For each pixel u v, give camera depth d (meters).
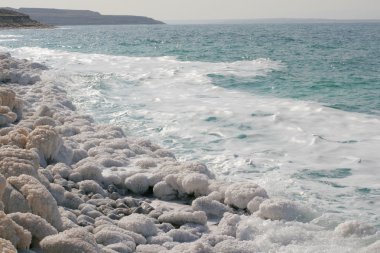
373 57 33.97
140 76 20.89
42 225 4.80
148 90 17.41
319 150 10.01
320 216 6.42
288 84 19.48
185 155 9.71
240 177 8.38
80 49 42.06
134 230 5.75
